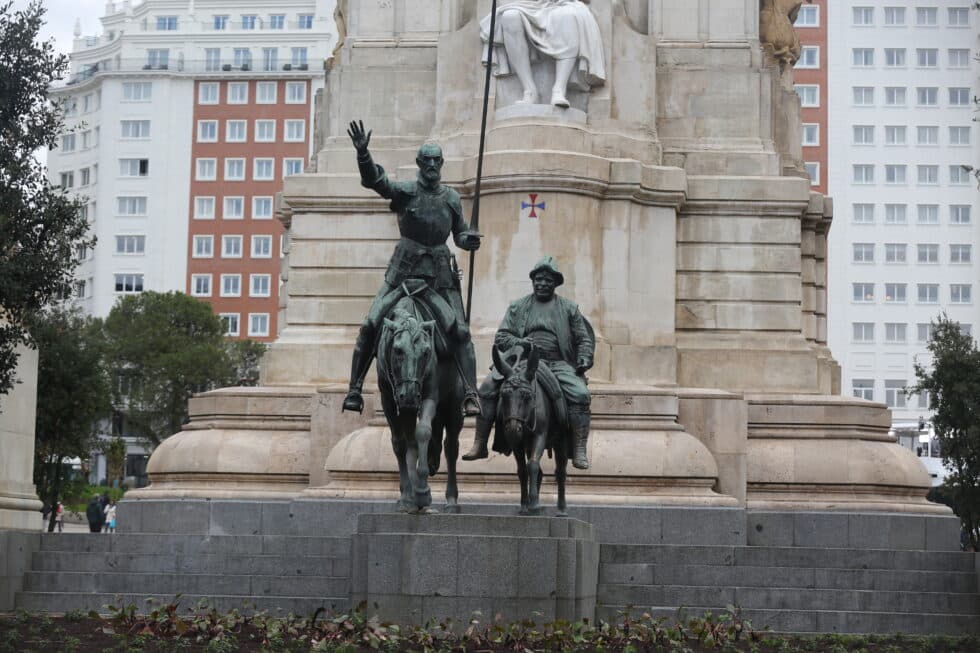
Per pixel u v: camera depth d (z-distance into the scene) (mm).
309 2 106375
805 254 34469
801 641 22500
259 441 29969
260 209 103188
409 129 32344
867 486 28906
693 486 27859
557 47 30531
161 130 104312
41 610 25125
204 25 106438
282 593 24875
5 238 25172
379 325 21672
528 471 22453
